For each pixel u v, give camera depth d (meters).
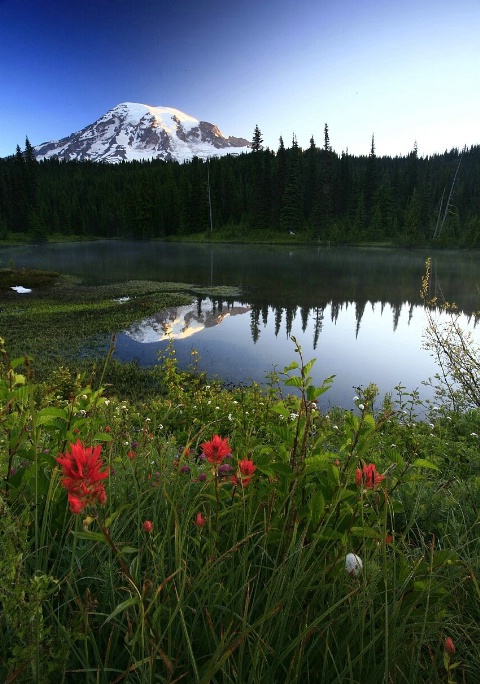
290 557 1.32
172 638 1.22
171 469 2.09
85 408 1.99
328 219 92.31
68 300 30.00
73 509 0.96
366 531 1.42
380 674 1.15
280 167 93.75
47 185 127.00
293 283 39.00
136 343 18.41
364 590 1.21
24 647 0.98
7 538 1.04
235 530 1.54
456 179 101.62
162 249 78.19
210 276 43.56
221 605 1.28
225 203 103.38
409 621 1.37
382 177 107.06
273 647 1.25
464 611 1.50
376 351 17.20
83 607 1.08
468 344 6.71
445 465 3.74
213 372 14.38
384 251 74.94
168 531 1.42
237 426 4.32
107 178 133.38
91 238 105.88
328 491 1.69
